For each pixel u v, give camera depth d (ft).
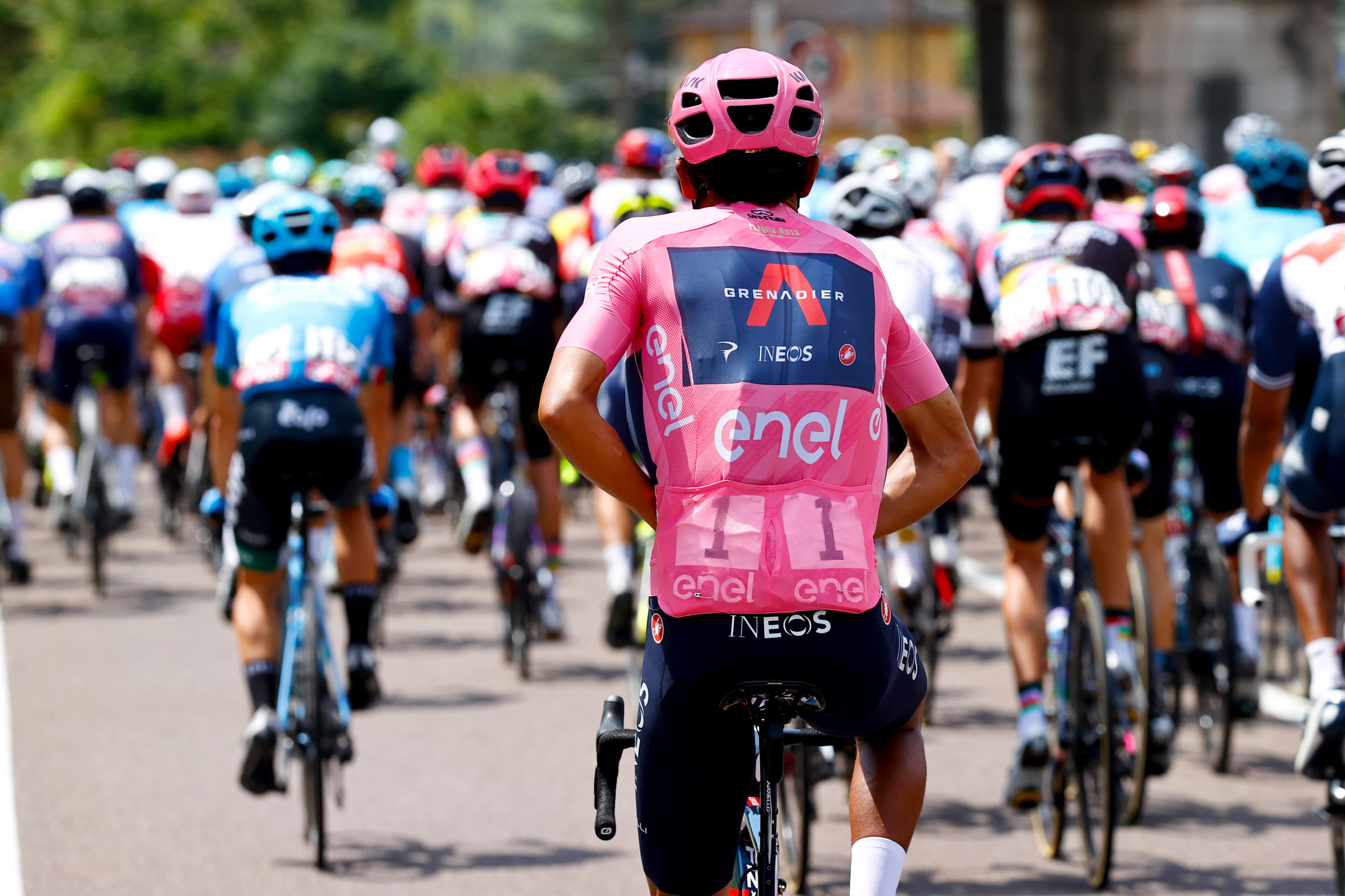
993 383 65.62
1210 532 76.54
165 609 112.06
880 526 37.83
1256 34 297.12
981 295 65.16
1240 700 71.82
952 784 72.02
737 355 35.14
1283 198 87.56
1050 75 308.60
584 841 64.64
